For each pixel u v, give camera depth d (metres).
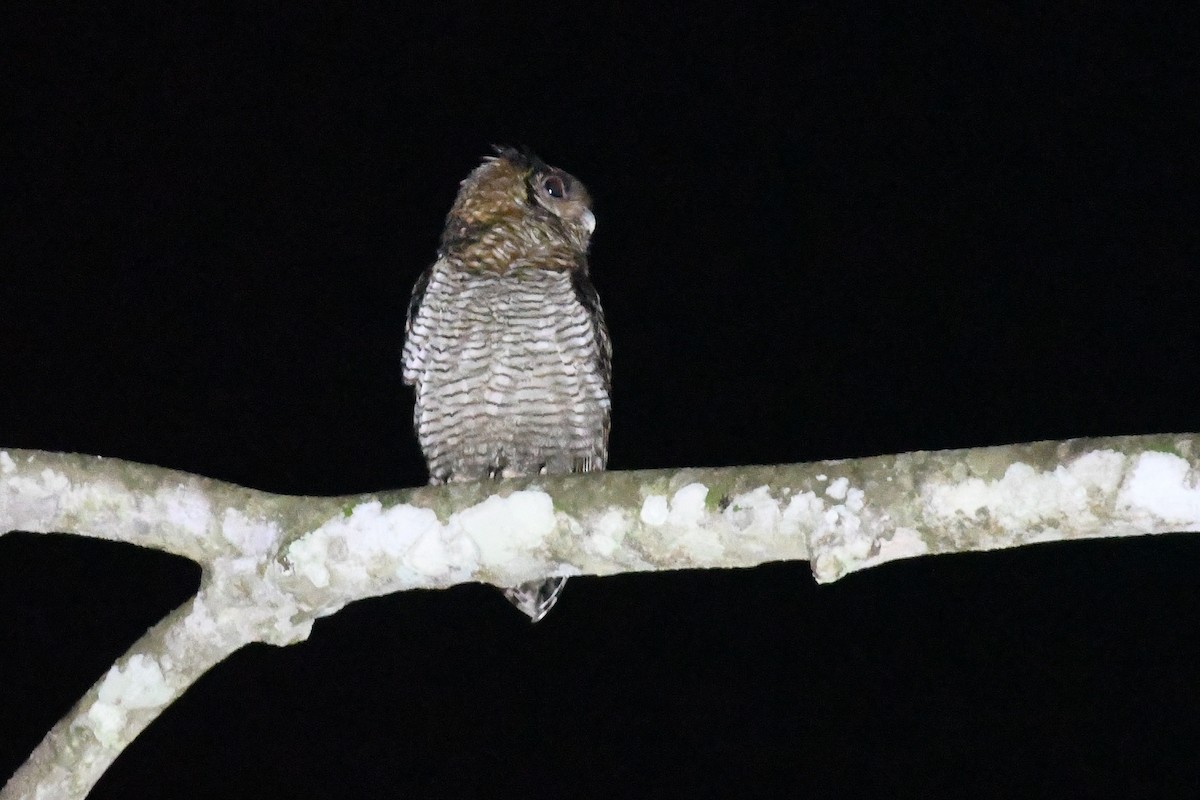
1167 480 6.22
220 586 7.66
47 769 7.66
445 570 7.57
